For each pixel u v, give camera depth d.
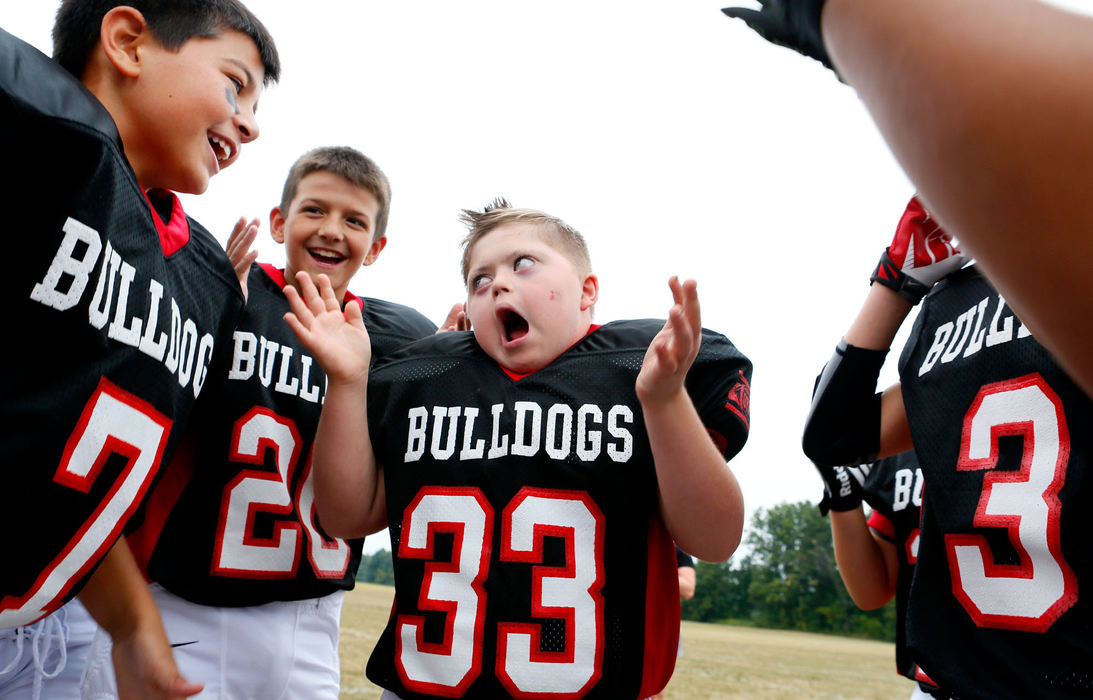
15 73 1.26
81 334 1.39
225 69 1.78
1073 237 0.38
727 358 1.84
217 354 1.98
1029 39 0.39
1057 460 1.29
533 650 1.59
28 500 1.36
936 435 1.51
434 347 1.98
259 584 2.39
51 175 1.28
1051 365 1.33
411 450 1.80
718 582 56.03
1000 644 1.32
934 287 1.68
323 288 1.88
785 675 12.00
